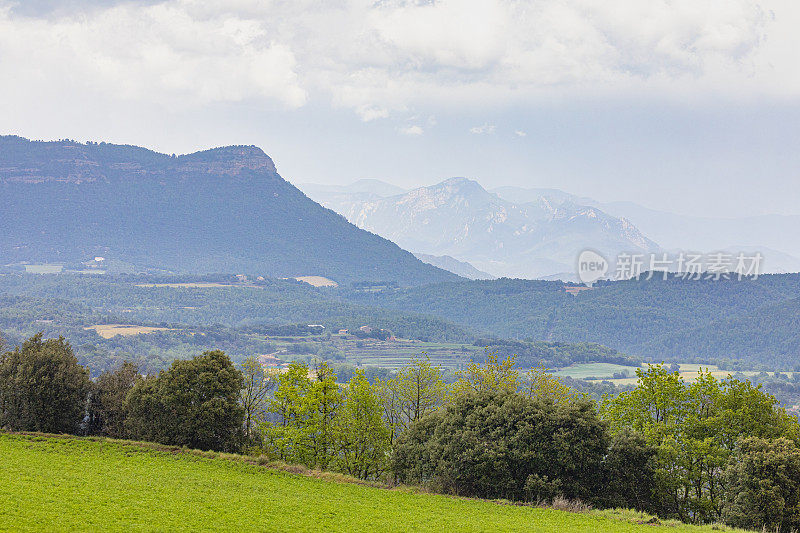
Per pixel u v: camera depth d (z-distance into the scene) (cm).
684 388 6875
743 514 5566
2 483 5300
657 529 5188
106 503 5019
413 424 7344
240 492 5750
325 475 6588
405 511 5534
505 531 5016
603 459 6312
